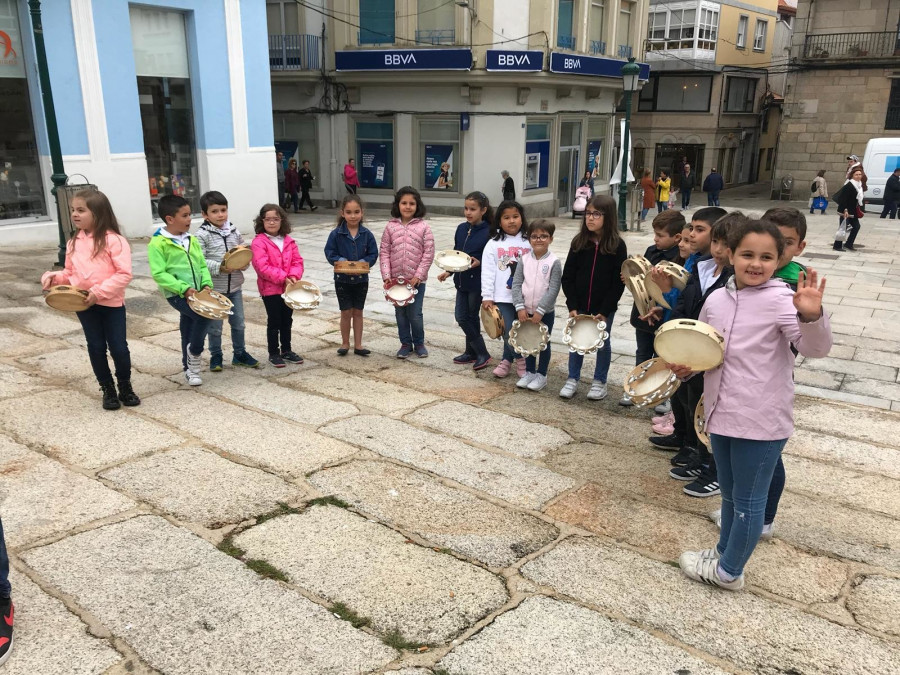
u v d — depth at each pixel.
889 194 19.91
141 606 2.96
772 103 36.78
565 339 5.25
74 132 11.80
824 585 3.22
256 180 15.09
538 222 5.42
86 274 4.68
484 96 20.02
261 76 14.82
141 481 4.04
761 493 2.92
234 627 2.84
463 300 6.14
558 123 21.86
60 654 2.67
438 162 20.98
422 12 19.75
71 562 3.25
